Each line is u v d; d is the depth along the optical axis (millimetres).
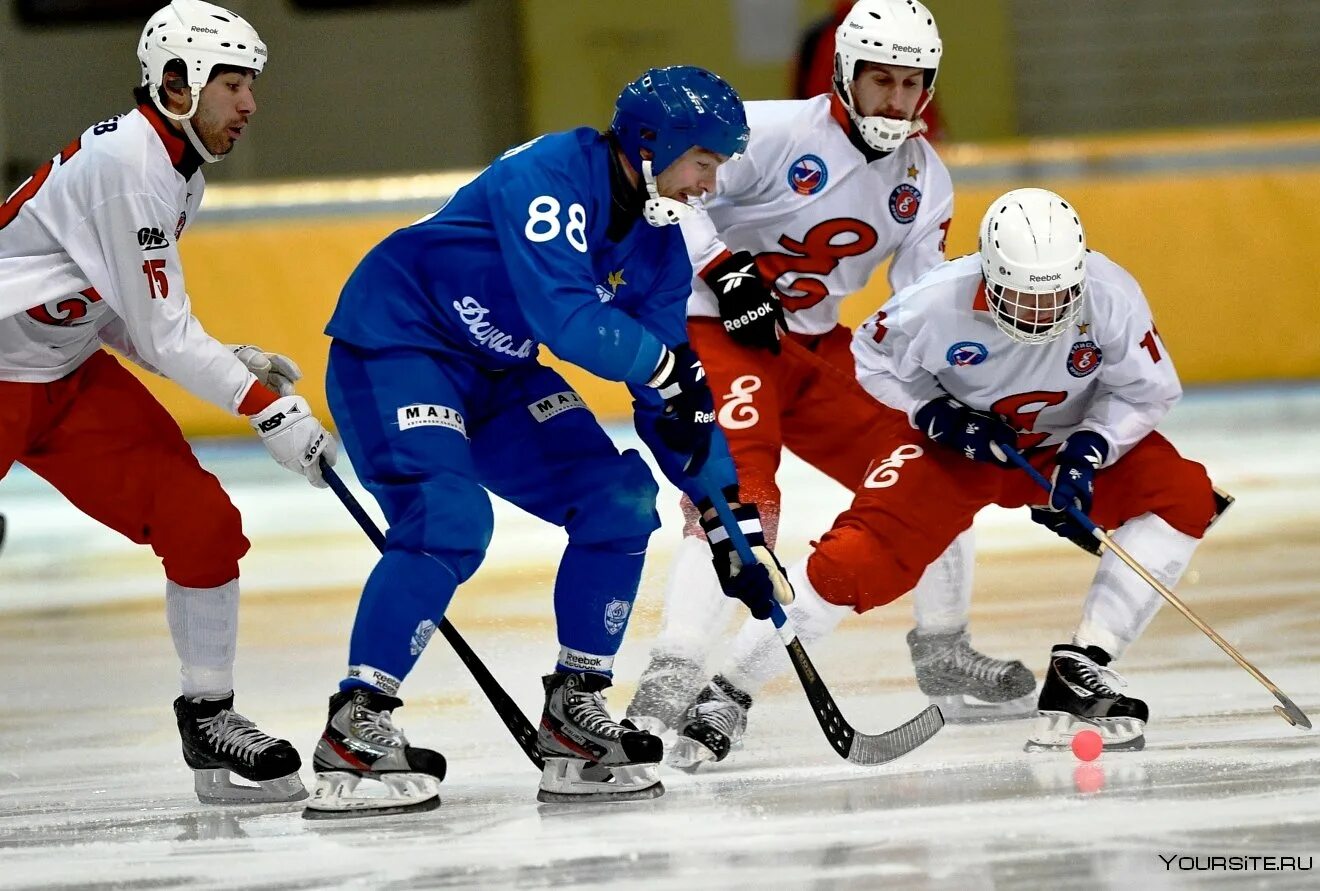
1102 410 12891
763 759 12148
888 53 13656
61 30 39906
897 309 12844
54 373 11641
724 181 14281
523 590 19656
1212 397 32562
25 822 11133
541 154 10742
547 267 10430
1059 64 40438
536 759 11188
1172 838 9289
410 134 41000
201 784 11648
